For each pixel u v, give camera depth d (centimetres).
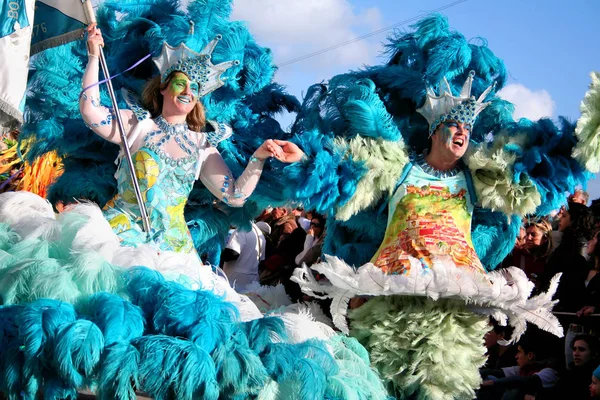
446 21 461
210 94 477
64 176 483
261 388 299
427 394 407
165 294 304
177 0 492
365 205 432
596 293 495
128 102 414
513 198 434
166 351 283
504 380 498
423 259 406
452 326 409
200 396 284
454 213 435
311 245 610
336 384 325
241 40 476
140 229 393
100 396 277
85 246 323
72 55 476
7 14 353
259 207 472
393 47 477
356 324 420
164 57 413
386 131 435
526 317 413
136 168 397
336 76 458
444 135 432
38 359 277
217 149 472
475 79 466
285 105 510
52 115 473
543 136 441
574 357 480
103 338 283
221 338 298
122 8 485
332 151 421
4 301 297
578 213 540
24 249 316
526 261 588
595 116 425
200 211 482
